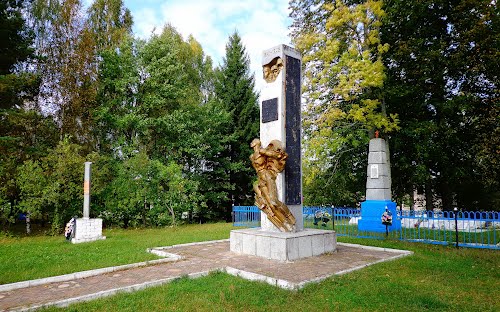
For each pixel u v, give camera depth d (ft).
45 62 64.90
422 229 47.65
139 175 63.26
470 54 54.65
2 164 50.16
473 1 52.65
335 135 53.83
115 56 71.31
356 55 50.72
